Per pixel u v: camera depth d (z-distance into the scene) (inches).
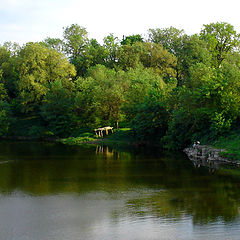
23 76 3095.5
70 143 2608.3
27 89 3161.9
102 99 2758.4
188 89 2030.0
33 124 3225.9
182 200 1019.9
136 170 1466.5
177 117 1969.7
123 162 1673.2
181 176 1332.4
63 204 994.1
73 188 1170.6
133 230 802.8
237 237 761.6
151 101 2319.1
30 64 3157.0
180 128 2020.2
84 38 4141.2
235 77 1871.3
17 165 1610.5
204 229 804.6
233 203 984.9
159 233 784.9
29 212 926.4
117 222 851.4
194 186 1177.4
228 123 1770.4
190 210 931.3
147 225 831.1
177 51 3629.4
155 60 3508.9
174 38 3818.9
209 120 1850.4
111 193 1106.1
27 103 3184.1
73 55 4121.6
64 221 860.6
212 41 3208.7
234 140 1706.4
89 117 2933.1
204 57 3218.5
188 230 799.7
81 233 787.4
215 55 3248.0
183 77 3599.9
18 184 1229.1
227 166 1518.2
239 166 1509.6
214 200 1016.2
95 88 2824.8
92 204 992.2
